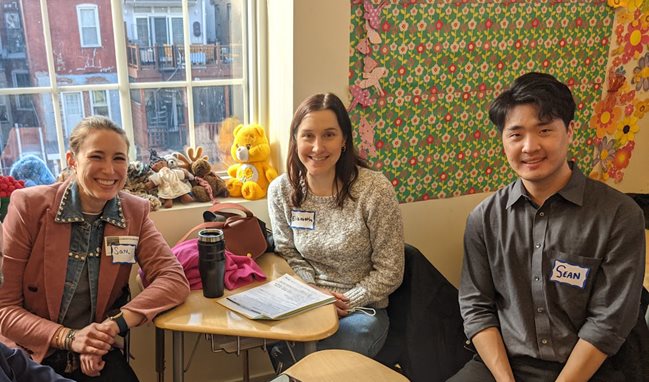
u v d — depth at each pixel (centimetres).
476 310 171
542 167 151
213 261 168
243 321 157
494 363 160
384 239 197
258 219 218
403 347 201
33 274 166
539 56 253
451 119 245
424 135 242
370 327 187
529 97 149
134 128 232
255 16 233
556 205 156
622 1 259
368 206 196
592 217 151
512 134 154
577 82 263
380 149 236
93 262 171
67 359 163
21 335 159
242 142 231
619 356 152
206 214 210
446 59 236
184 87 235
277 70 228
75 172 171
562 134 150
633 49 270
